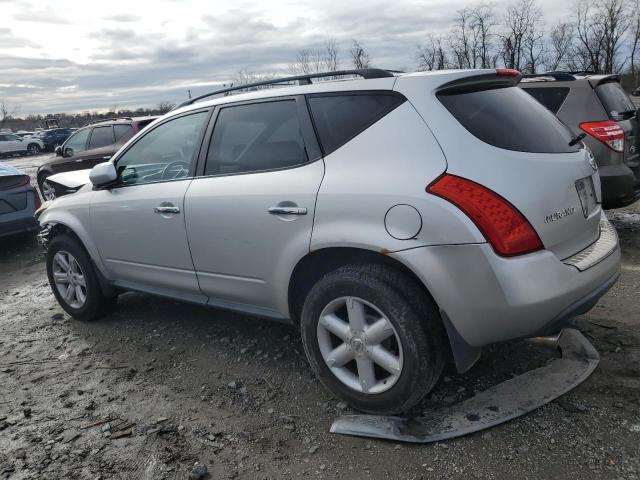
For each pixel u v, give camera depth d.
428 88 2.70
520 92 3.16
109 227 4.09
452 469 2.42
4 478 2.62
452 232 2.41
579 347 3.20
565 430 2.59
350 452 2.61
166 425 2.96
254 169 3.23
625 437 2.51
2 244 8.14
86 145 10.64
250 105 3.35
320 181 2.86
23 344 4.27
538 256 2.47
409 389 2.63
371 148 2.75
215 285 3.50
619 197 5.39
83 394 3.38
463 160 2.50
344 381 2.88
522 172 2.53
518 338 2.54
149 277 3.96
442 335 2.64
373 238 2.60
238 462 2.62
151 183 3.83
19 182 7.34
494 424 2.64
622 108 5.64
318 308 2.87
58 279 4.73
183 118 3.75
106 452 2.77
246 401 3.14
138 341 4.12
